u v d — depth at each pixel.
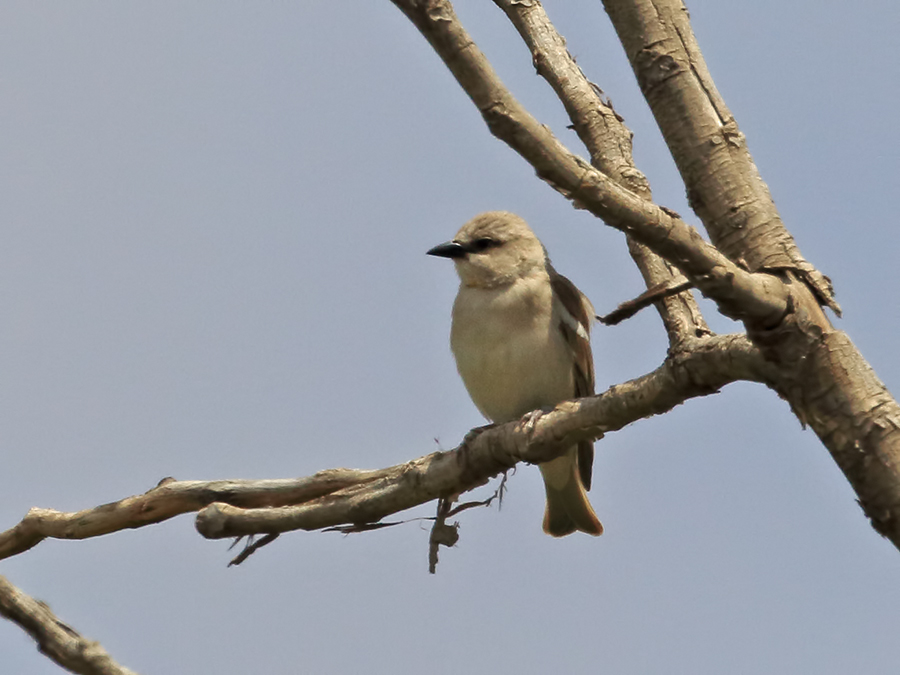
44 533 10.41
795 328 7.05
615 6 7.91
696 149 7.74
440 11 6.19
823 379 7.02
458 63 6.36
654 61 7.85
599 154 10.13
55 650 7.13
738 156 7.70
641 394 8.60
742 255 7.53
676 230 6.83
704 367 8.04
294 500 9.78
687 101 7.77
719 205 7.66
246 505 9.91
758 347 7.23
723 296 7.00
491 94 6.45
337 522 9.66
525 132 6.56
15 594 7.28
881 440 6.84
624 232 6.99
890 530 6.85
